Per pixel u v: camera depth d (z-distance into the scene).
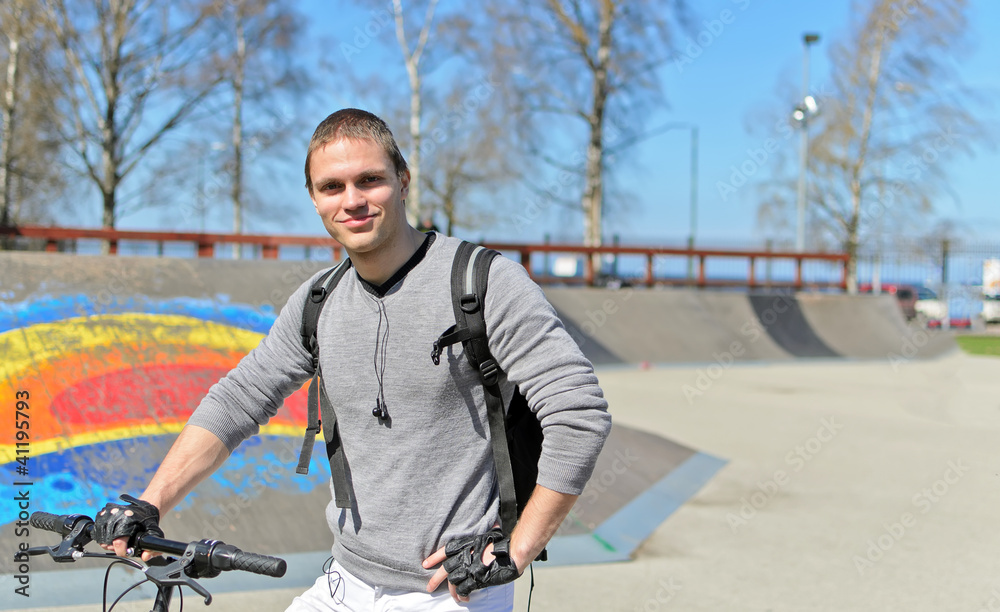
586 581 3.91
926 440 7.13
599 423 1.55
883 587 3.84
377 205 1.59
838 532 4.67
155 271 5.82
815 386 10.48
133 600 3.43
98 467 4.16
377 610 1.67
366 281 1.71
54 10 16.34
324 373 1.72
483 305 1.61
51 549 1.54
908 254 24.47
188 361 5.09
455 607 1.62
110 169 17.05
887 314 16.31
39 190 17.78
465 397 1.64
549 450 1.55
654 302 14.12
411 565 1.63
